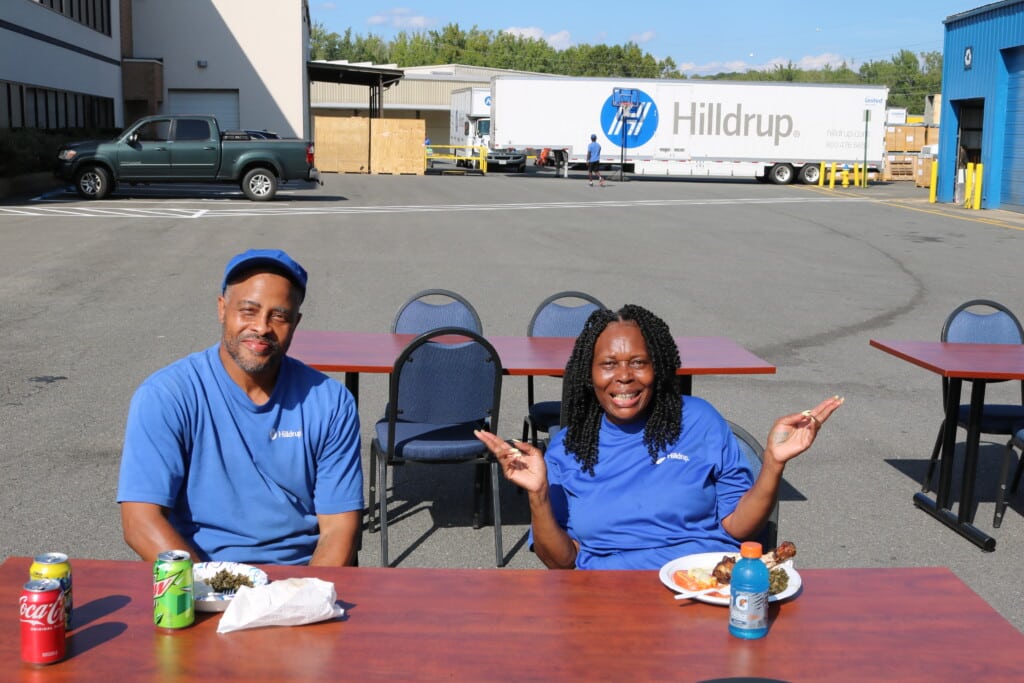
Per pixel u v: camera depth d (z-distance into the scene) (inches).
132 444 126.3
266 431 129.4
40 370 345.7
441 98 2950.3
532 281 566.3
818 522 236.4
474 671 92.0
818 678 92.3
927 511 245.1
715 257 693.9
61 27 1234.6
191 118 1000.9
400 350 238.2
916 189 1553.9
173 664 92.0
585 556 137.9
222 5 1622.8
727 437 137.9
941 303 536.4
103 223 780.6
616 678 91.4
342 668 92.0
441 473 269.6
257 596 100.3
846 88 1643.7
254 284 125.6
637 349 133.6
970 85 1170.0
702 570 113.3
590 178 1503.4
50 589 91.4
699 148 1643.7
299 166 1029.8
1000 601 196.4
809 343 432.8
